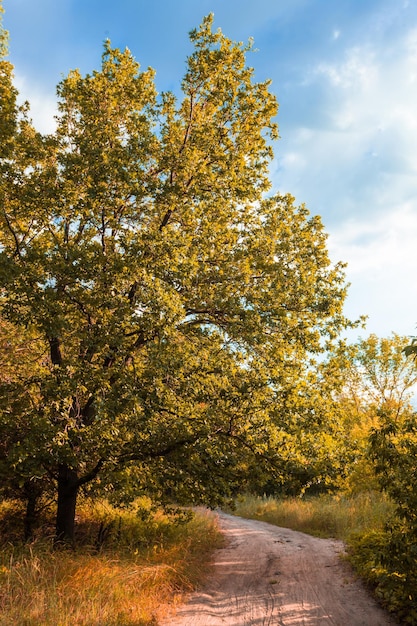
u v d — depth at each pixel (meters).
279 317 11.81
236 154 13.26
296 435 11.28
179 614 7.50
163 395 10.60
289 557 12.23
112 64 13.19
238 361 12.00
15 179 12.02
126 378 10.15
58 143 12.82
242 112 13.62
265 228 13.18
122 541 11.55
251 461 11.51
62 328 10.44
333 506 18.80
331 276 13.20
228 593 8.95
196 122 13.71
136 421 10.14
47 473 11.61
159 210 12.20
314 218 13.69
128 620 6.64
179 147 13.08
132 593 7.70
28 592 6.73
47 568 7.89
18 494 12.16
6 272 9.91
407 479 6.45
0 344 12.33
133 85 13.02
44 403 10.43
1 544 10.12
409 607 6.88
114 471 10.83
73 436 10.26
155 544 11.80
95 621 6.25
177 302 10.36
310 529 17.59
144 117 12.50
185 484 11.41
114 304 10.56
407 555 6.28
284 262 12.92
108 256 10.99
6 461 10.38
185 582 9.09
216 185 12.49
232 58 13.63
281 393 11.43
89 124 12.76
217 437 11.05
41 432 9.57
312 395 11.92
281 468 11.29
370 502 17.92
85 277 10.75
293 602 8.12
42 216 11.84
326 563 10.94
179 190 11.91
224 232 12.51
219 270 11.92
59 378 10.30
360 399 30.30
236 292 11.95
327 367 12.76
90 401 11.36
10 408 10.99
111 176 11.50
